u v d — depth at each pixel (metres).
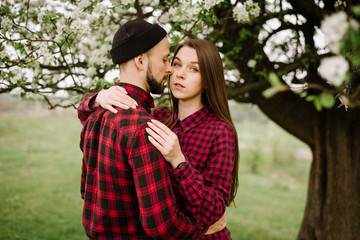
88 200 1.29
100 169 1.20
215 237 1.45
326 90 0.83
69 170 9.35
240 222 6.54
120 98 1.23
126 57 1.26
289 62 2.96
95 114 1.32
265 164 13.44
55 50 2.10
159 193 1.12
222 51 2.97
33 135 13.92
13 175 8.40
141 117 1.18
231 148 1.43
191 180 1.18
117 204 1.20
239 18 2.12
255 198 8.98
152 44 1.26
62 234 4.92
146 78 1.29
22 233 4.80
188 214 1.27
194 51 1.55
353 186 3.05
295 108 3.15
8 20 1.82
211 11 2.03
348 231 3.06
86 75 2.21
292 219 7.19
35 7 2.02
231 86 3.20
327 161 3.18
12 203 6.20
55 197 6.87
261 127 20.53
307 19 2.51
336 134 3.10
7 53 1.91
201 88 1.58
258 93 3.08
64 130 15.55
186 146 1.48
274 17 2.77
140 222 1.23
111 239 1.23
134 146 1.13
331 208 3.15
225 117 1.56
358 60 0.71
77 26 1.79
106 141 1.20
